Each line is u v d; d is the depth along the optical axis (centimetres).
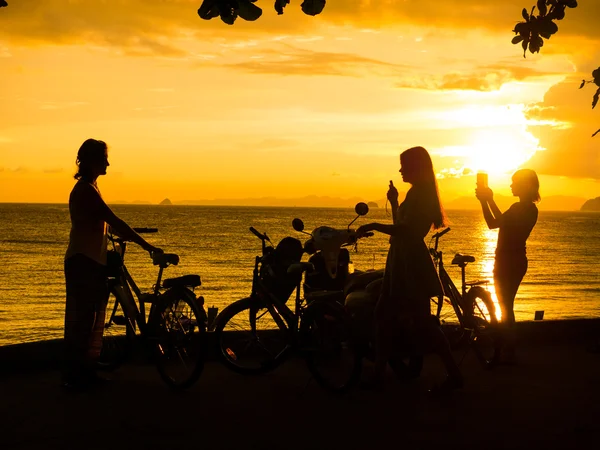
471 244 9369
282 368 704
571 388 629
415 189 586
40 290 4159
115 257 628
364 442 470
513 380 662
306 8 348
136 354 721
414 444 466
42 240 8800
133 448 454
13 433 485
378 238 10256
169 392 603
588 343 863
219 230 12019
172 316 624
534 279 5300
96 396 588
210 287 4309
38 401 570
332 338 615
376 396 595
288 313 633
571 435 488
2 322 3083
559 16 453
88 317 608
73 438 475
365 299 632
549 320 872
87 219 607
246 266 5762
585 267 6425
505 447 461
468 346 787
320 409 552
